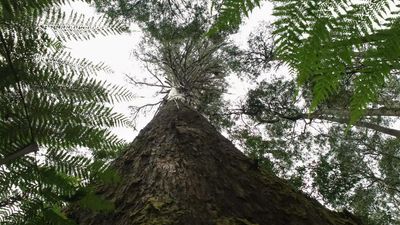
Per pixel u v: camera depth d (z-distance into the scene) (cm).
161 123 662
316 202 510
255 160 533
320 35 106
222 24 110
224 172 496
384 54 107
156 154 529
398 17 104
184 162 497
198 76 1186
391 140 1187
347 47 107
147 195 424
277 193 467
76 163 173
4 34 168
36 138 167
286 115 1170
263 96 1151
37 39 172
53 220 165
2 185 161
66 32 174
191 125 657
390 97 882
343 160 1137
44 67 175
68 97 175
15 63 171
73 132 170
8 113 167
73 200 171
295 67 113
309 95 994
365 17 105
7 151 163
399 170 1178
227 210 414
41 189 165
